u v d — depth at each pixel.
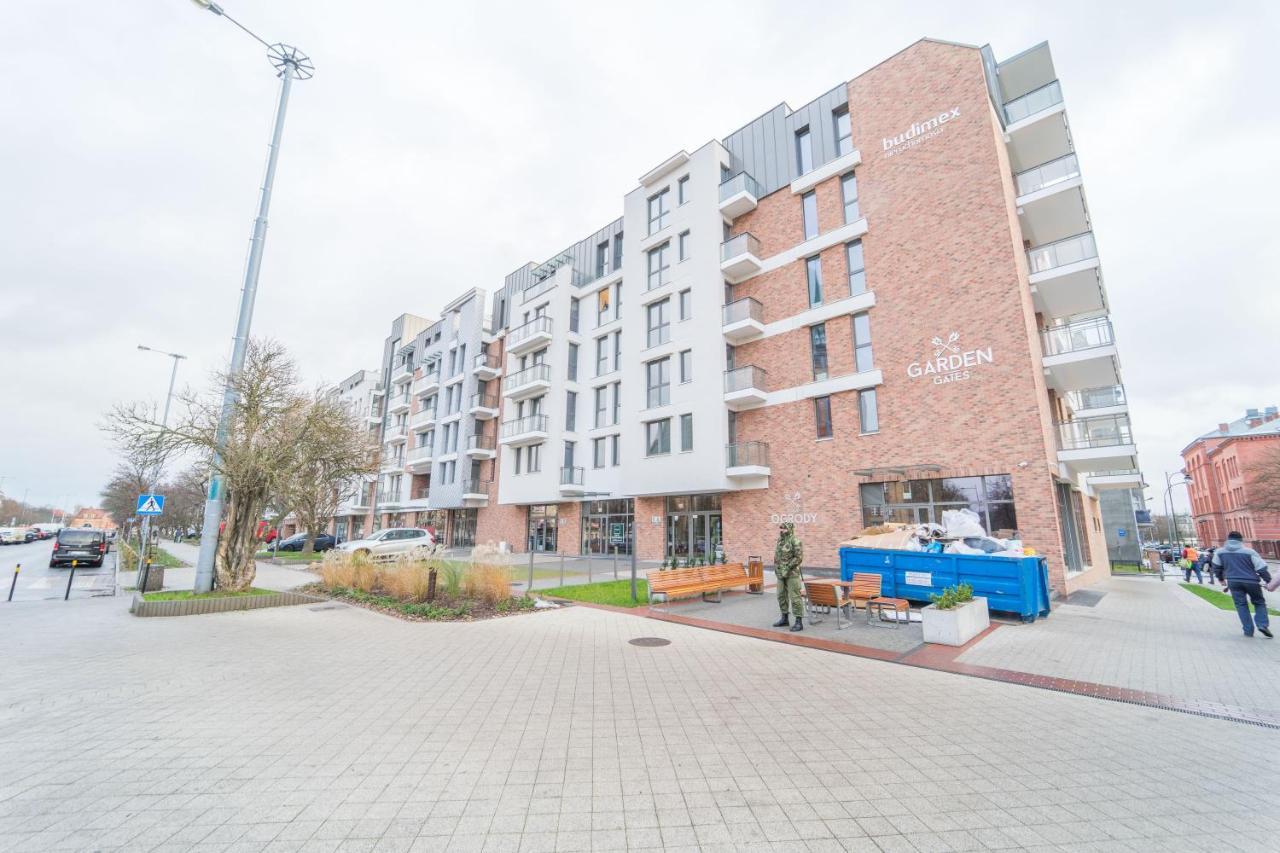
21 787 3.39
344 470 15.39
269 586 15.42
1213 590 15.67
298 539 34.44
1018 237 15.52
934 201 15.74
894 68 17.14
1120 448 13.41
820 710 4.98
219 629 8.78
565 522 27.27
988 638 8.01
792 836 2.92
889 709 5.03
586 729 4.47
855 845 2.85
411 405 42.22
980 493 13.91
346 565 13.45
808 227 19.16
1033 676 6.11
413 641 7.81
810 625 8.92
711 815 3.13
